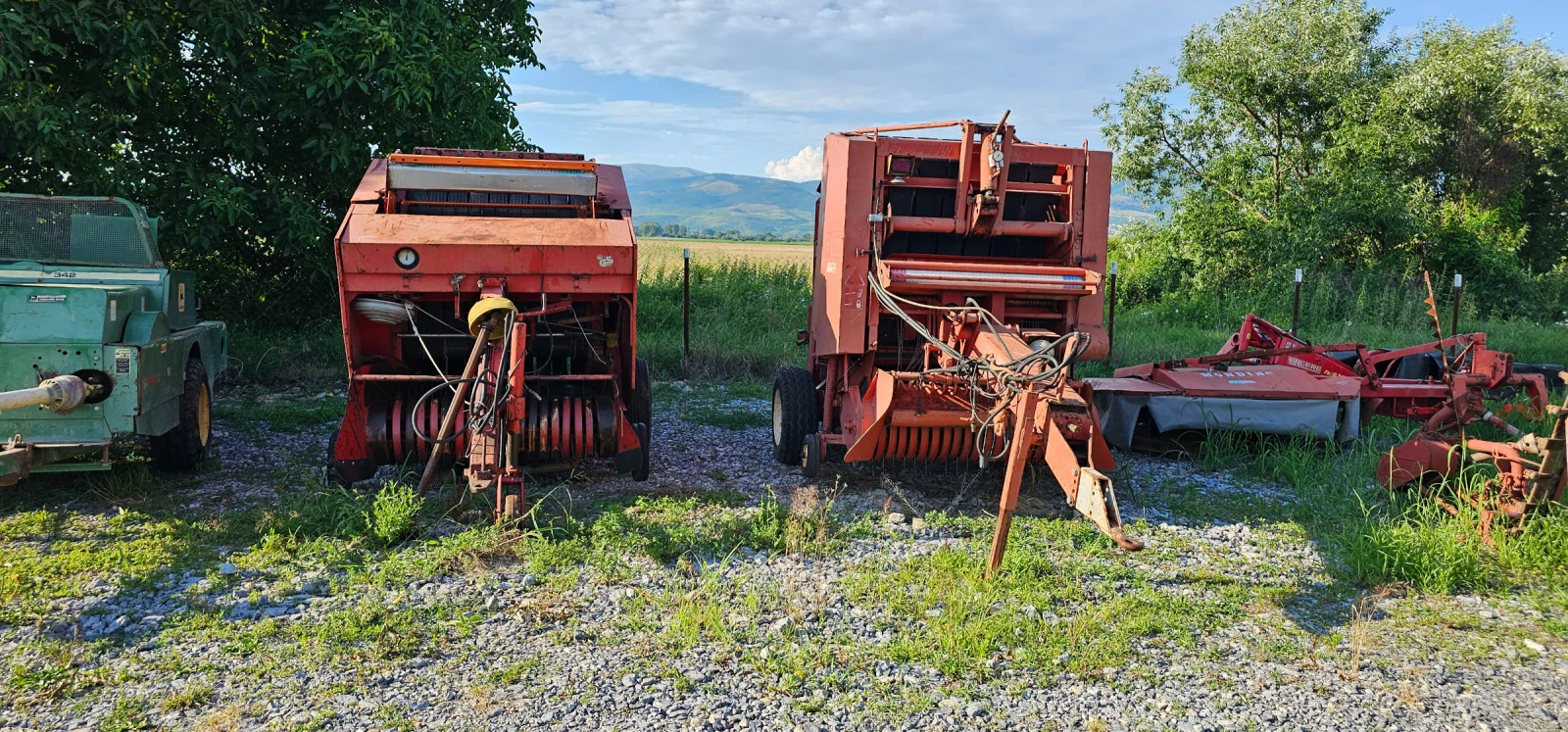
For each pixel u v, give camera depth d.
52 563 5.32
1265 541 6.21
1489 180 26.20
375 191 7.09
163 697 3.92
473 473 5.68
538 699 3.96
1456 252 23.83
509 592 5.07
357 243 6.16
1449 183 26.78
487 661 4.29
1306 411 8.27
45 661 4.21
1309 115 26.88
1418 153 24.77
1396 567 5.46
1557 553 5.57
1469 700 4.14
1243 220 25.16
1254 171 27.72
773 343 13.94
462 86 12.18
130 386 6.14
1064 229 7.28
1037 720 3.90
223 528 5.96
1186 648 4.58
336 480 6.62
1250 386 8.33
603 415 6.83
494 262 6.40
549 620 4.74
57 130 9.52
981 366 5.84
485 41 13.12
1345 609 5.13
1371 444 8.32
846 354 7.37
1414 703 4.09
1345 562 5.79
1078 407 6.46
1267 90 26.41
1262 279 23.03
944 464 7.91
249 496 6.77
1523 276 24.31
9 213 7.30
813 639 4.58
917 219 7.21
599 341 7.24
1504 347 16.75
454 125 12.54
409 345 6.94
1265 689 4.20
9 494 6.66
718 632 4.57
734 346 13.52
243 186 11.81
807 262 23.70
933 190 7.38
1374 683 4.27
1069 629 4.70
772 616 4.82
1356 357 9.66
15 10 9.40
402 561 5.41
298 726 3.72
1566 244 29.70
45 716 3.76
